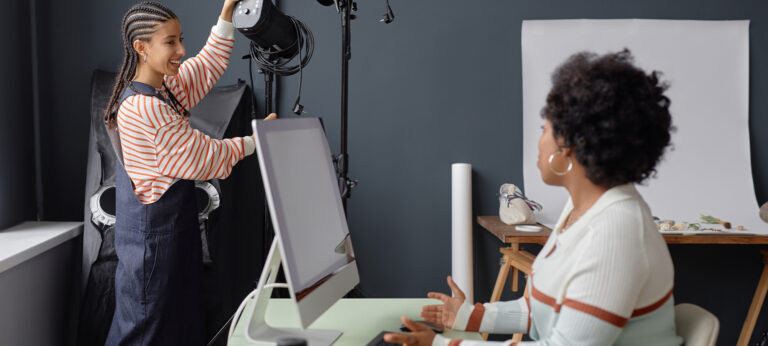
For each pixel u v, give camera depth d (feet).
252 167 8.73
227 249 7.70
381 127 8.93
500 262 8.61
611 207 3.04
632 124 2.95
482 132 9.00
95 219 7.18
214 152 5.84
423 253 9.09
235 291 8.27
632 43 8.87
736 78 8.93
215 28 6.89
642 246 2.94
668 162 8.79
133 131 5.68
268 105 7.11
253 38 6.35
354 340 3.96
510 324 3.99
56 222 8.17
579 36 8.88
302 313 3.37
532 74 8.88
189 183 6.10
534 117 8.90
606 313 2.85
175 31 5.90
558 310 3.13
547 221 8.40
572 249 3.13
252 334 3.88
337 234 4.20
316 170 4.09
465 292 8.59
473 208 9.08
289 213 3.50
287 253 3.35
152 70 6.05
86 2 8.45
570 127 3.05
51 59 8.46
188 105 6.86
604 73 3.00
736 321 9.15
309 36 6.91
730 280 9.11
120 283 6.04
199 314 6.40
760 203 9.07
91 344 7.02
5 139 7.55
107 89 7.70
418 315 4.46
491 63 8.93
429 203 9.04
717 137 8.87
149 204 5.87
